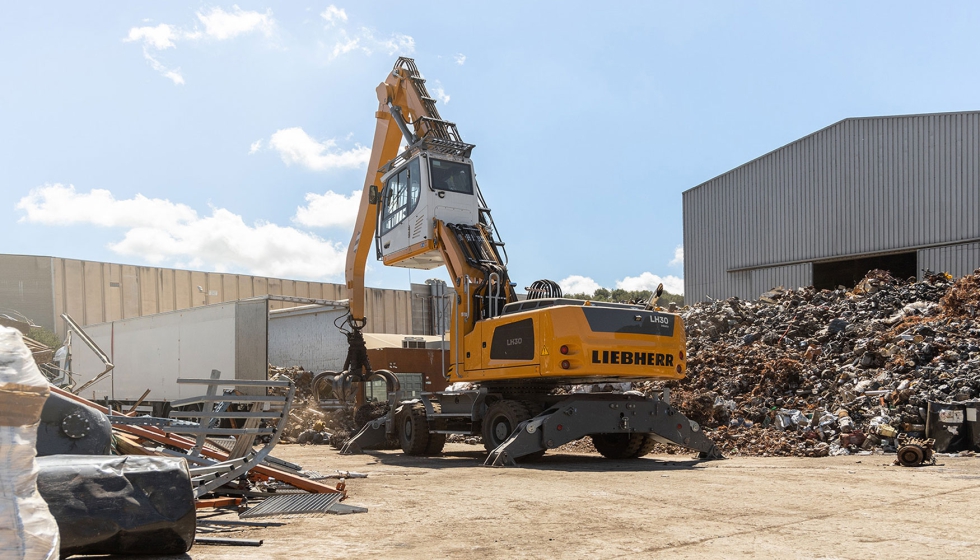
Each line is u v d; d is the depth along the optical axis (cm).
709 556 484
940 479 866
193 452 702
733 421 1434
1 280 3741
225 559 479
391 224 1518
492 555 493
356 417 1806
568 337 1138
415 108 1573
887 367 1441
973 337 1462
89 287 3956
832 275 3144
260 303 1775
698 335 1978
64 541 447
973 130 2666
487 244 1394
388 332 4588
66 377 1959
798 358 1631
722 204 3547
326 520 634
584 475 975
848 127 3034
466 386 1484
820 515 634
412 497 779
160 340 2105
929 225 2769
